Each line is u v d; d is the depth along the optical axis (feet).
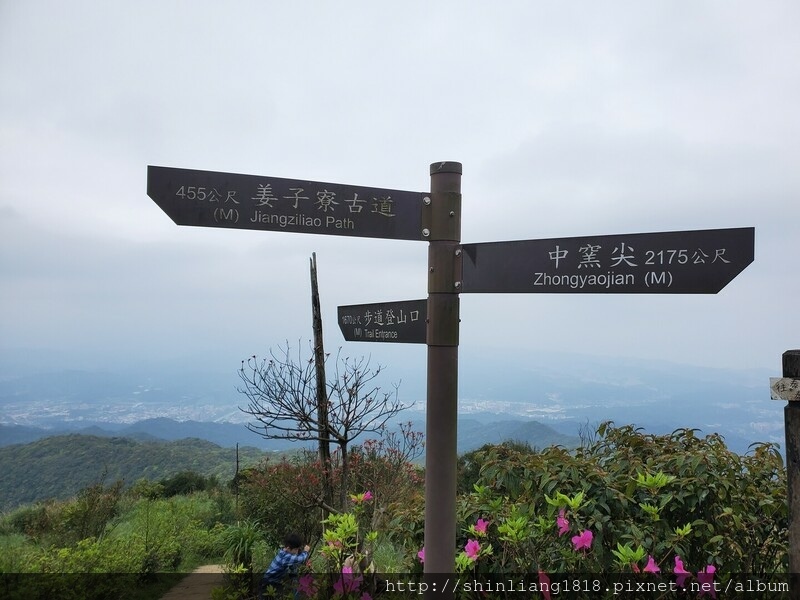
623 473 8.32
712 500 7.60
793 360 5.04
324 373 15.56
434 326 6.61
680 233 5.78
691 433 9.43
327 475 16.66
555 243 6.32
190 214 6.46
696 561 7.47
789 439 5.16
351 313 8.59
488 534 7.93
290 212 6.61
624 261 6.02
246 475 22.30
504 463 8.46
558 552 7.29
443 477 6.43
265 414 14.76
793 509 5.11
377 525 11.98
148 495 34.04
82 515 23.82
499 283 6.50
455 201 6.68
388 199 6.75
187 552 23.40
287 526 20.93
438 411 6.52
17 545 22.09
